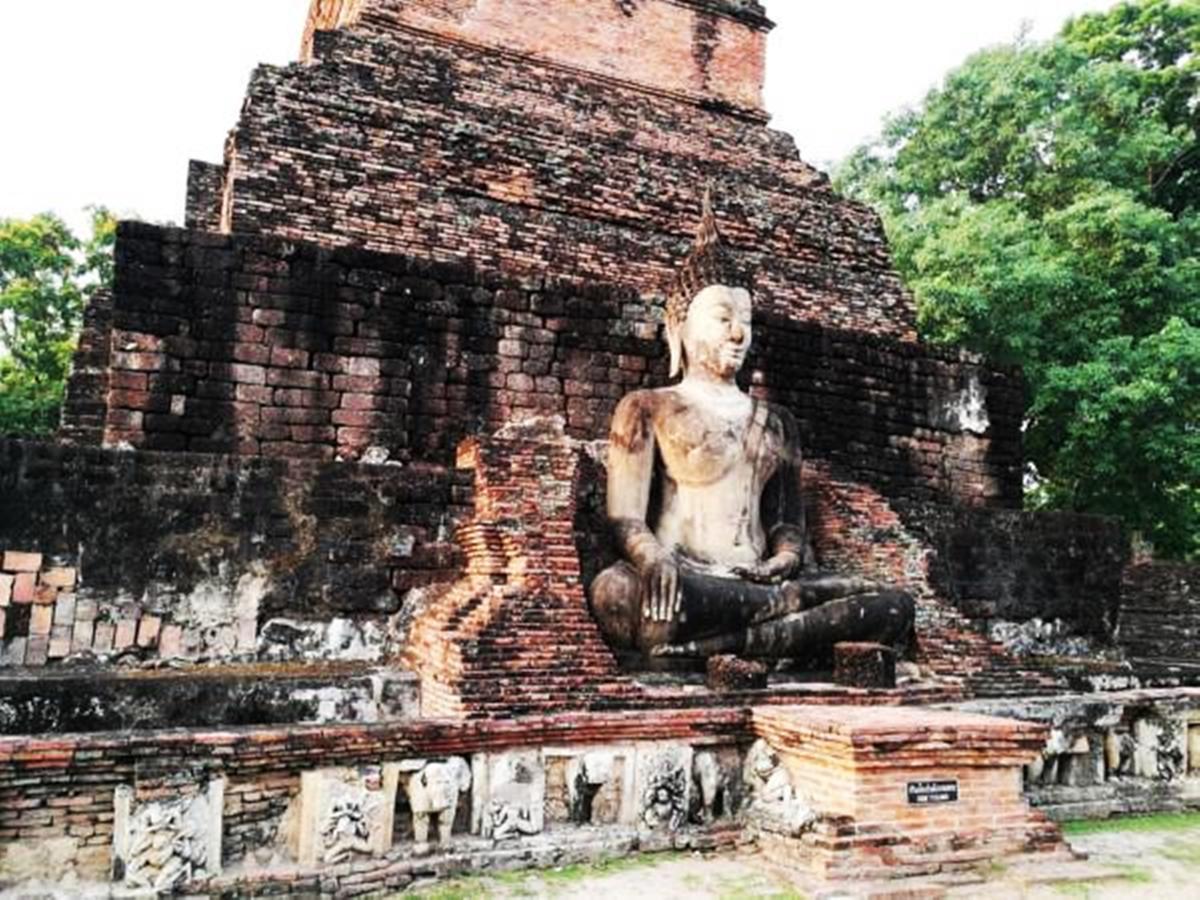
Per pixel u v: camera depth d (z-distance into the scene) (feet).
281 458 27.45
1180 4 73.92
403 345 31.53
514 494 27.55
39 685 21.13
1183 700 29.17
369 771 20.49
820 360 38.22
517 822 21.62
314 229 34.63
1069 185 66.59
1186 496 64.80
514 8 44.75
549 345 33.42
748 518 30.30
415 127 38.47
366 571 27.76
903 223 66.90
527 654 23.88
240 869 19.42
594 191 41.27
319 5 55.11
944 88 71.67
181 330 29.01
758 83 50.14
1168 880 20.90
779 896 19.31
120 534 25.57
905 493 39.22
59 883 18.35
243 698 22.84
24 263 83.87
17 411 77.15
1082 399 54.95
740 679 25.39
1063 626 39.42
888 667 27.14
